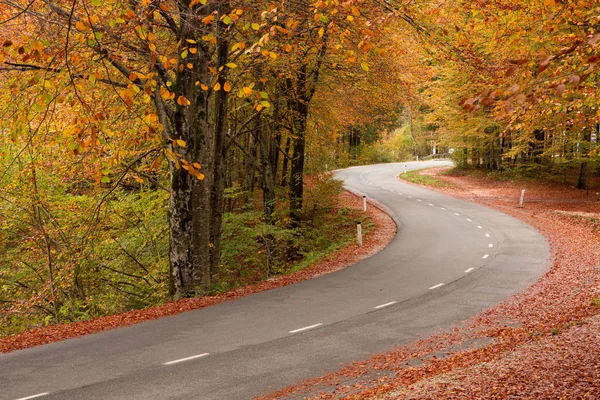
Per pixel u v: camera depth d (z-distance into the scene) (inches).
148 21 415.2
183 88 557.9
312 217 1129.4
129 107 253.1
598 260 678.5
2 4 313.6
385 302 533.6
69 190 757.9
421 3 514.6
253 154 1202.0
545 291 545.6
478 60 519.2
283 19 483.5
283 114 924.6
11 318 750.5
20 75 420.5
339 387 321.7
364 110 892.6
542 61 179.3
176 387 329.7
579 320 402.3
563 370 284.7
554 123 891.4
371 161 2945.4
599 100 516.4
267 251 926.4
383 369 352.8
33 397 317.7
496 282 602.5
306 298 558.9
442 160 2837.1
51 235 662.5
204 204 602.2
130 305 823.7
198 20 465.1
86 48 358.0
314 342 415.8
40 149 554.9
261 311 511.5
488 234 943.0
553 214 1136.2
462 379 294.2
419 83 929.5
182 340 426.3
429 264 717.3
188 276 601.6
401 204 1364.4
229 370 358.0
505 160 1849.2
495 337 408.5
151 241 808.3
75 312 742.5
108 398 314.2
